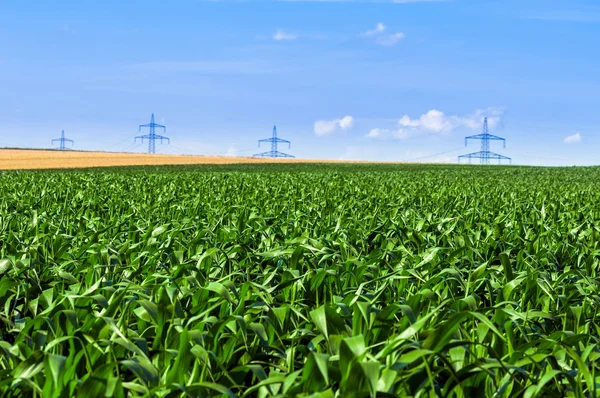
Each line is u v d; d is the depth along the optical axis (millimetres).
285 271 5125
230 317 3504
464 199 17266
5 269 5301
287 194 18234
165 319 3930
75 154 109062
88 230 8922
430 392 2863
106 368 2805
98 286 4820
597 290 5414
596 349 3986
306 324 4199
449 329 2945
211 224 9680
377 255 6680
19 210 13023
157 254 6289
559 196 19953
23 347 3307
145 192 18938
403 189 22484
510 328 3600
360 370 2520
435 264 6309
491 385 3199
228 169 66688
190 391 2766
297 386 2715
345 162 109062
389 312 3686
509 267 5414
